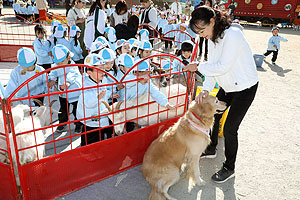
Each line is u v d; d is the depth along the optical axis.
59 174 2.68
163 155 2.88
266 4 20.27
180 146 2.92
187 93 3.71
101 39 4.49
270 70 8.48
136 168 3.37
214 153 3.66
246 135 4.30
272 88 6.69
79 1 7.14
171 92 3.82
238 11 21.81
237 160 3.62
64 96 3.85
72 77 3.84
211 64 2.64
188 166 3.07
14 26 15.02
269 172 3.38
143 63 3.23
